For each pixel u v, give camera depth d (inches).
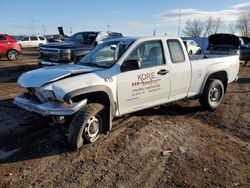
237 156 194.1
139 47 221.3
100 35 494.9
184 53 253.8
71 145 189.6
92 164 175.5
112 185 155.3
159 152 194.5
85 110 188.5
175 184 158.2
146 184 157.5
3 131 220.4
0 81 439.5
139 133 223.8
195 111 289.4
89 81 190.4
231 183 161.3
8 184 153.9
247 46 748.0
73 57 430.9
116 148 196.9
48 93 183.5
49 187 152.0
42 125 233.1
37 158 181.5
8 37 749.3
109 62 216.5
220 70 288.2
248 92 404.5
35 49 1389.0
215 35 624.4
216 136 227.5
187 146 205.8
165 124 247.4
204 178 165.0
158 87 232.7
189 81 258.5
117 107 210.2
